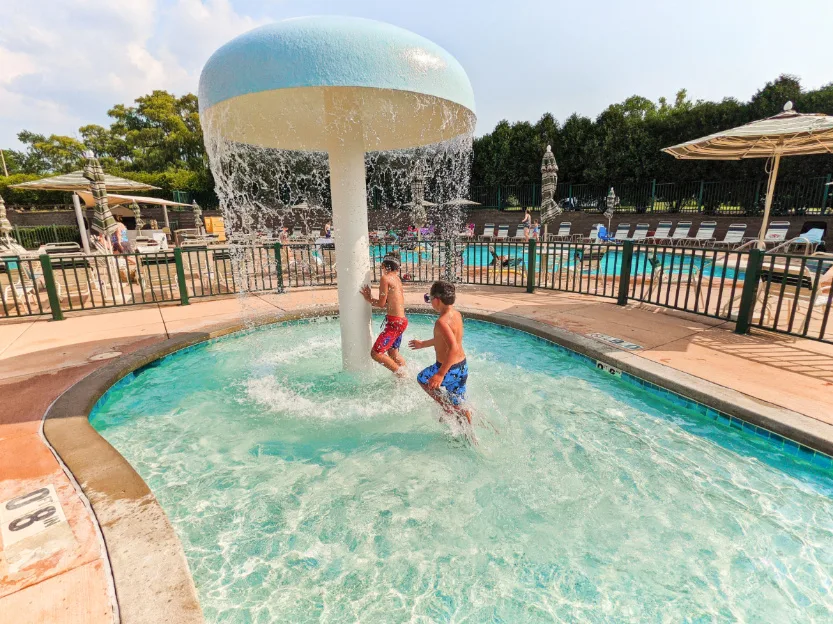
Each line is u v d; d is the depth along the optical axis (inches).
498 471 124.1
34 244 917.2
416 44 127.6
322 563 93.0
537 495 113.8
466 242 382.3
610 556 94.0
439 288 133.3
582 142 928.9
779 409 137.5
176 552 83.7
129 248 518.9
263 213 842.8
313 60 113.9
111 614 70.2
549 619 79.7
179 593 74.6
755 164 706.2
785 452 129.0
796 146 278.1
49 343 223.3
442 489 116.9
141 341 225.8
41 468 111.8
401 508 109.9
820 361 179.2
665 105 1242.0
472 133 181.3
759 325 211.0
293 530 102.6
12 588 75.1
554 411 157.6
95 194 347.3
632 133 865.5
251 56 118.3
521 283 391.2
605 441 138.1
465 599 84.2
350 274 173.5
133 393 177.8
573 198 952.3
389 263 171.2
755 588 85.4
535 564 92.5
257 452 134.9
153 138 1680.6
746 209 703.7
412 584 87.8
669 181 833.5
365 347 181.3
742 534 99.3
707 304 237.5
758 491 113.8
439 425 147.7
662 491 114.2
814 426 126.5
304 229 989.8
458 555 95.1
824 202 601.9
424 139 202.1
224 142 182.2
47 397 156.9
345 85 115.5
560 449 134.0
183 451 135.8
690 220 738.2
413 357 215.0
